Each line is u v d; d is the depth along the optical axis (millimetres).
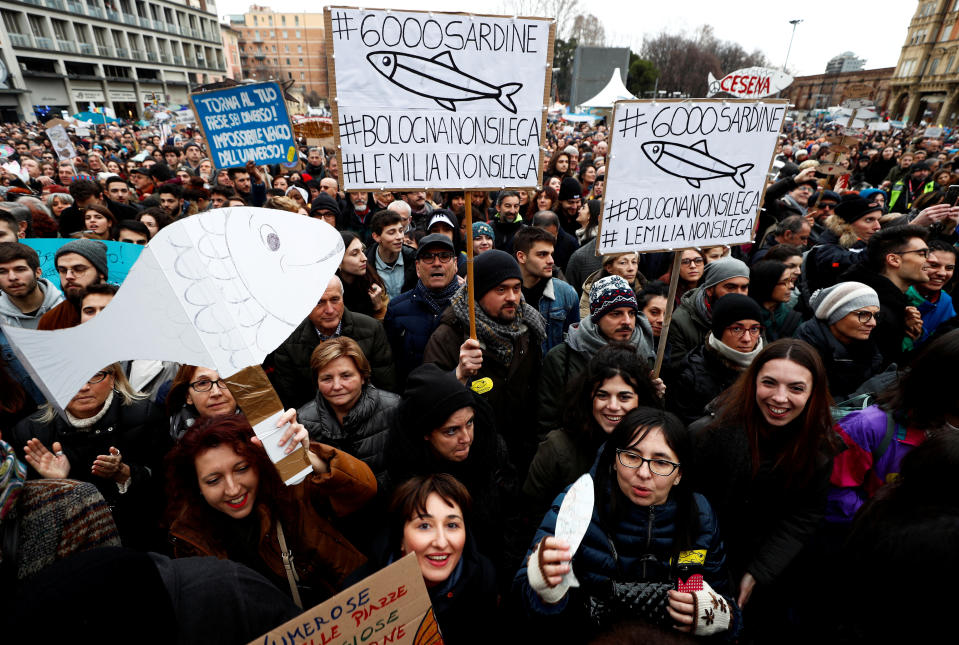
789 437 1927
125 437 2168
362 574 1586
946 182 7180
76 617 716
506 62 2107
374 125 2072
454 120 2129
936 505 1173
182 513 1619
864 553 1238
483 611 1638
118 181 6344
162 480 2295
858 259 3436
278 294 1394
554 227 4652
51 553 1210
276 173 8484
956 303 4039
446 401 1820
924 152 11195
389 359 3141
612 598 1512
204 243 1311
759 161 2459
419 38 2012
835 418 2314
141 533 2191
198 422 1644
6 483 1142
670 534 1639
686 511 1664
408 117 2092
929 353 1827
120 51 49156
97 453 2115
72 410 2074
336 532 1801
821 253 3992
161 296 1258
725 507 2010
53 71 42031
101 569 766
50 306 3115
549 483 2156
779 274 3248
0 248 2895
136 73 51562
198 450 1557
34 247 3918
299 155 8891
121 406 2197
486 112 2145
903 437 1923
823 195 6086
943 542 1080
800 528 1962
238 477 1587
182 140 19781
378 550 1613
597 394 2092
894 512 1234
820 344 2803
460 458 1909
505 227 5570
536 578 1381
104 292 2623
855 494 2057
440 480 1606
